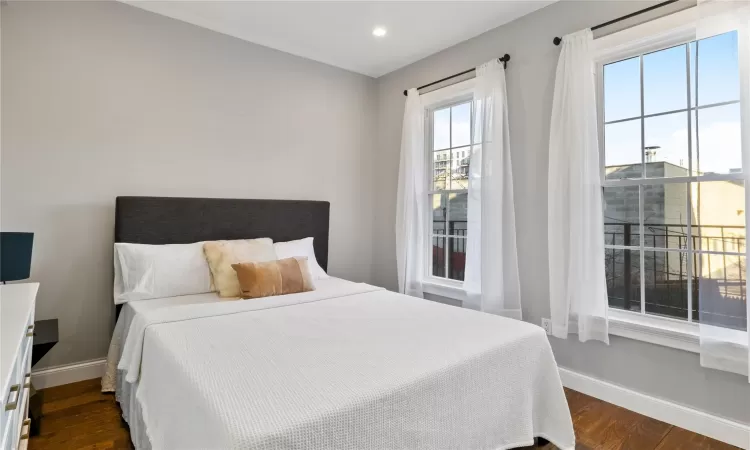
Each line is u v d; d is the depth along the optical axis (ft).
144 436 5.28
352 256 13.01
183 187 9.64
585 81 7.77
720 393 6.43
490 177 9.31
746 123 5.98
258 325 6.10
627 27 7.45
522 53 9.16
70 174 8.24
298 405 3.64
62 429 6.56
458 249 11.19
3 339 3.82
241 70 10.54
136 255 8.14
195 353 4.86
